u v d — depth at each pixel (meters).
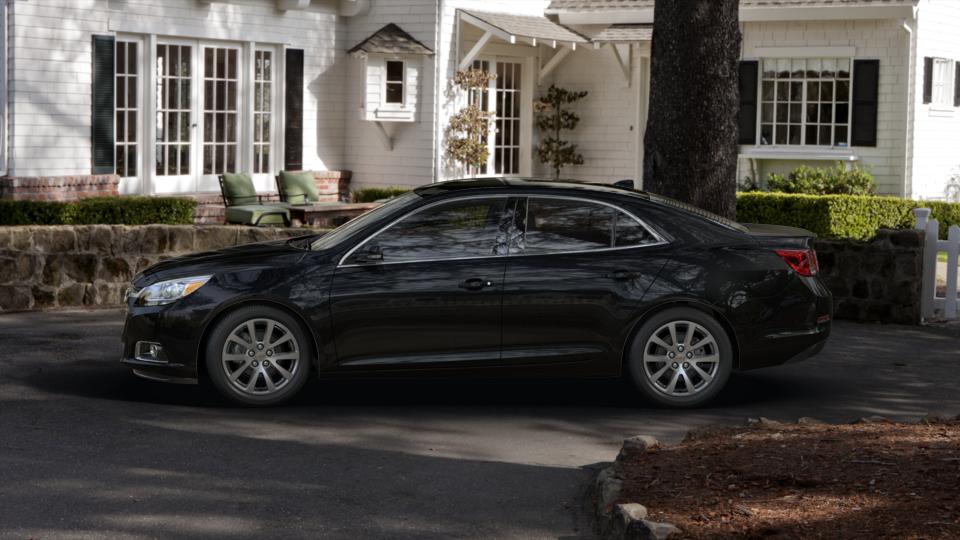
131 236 14.25
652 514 5.96
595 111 26.50
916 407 9.57
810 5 23.48
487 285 9.22
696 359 9.42
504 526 6.40
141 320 9.22
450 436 8.45
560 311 9.26
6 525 6.23
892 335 13.17
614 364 9.36
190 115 21.80
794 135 24.47
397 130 24.12
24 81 18.95
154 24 20.91
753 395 9.99
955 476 6.27
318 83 23.97
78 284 14.05
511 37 23.25
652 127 13.26
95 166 20.00
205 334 9.22
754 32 24.61
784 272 9.49
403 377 9.27
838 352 12.09
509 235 9.34
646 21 25.38
